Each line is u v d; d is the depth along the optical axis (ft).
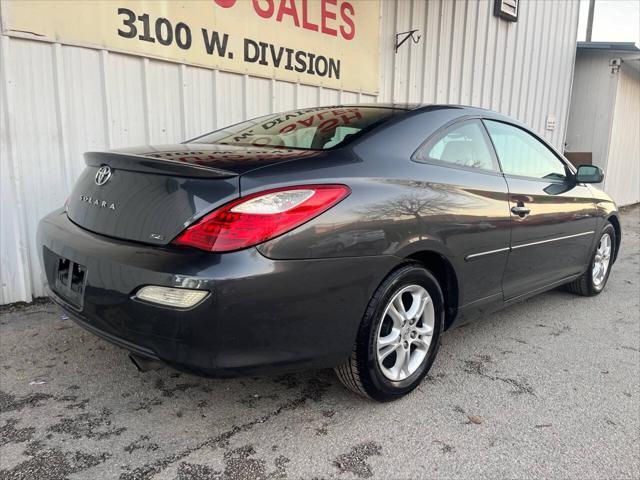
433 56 24.08
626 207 43.06
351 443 7.61
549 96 33.24
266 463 7.09
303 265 6.84
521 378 9.89
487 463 7.26
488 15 26.76
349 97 20.30
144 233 6.92
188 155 7.57
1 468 6.79
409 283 8.47
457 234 9.07
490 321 13.12
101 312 7.04
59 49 12.53
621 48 34.65
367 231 7.51
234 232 6.45
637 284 17.30
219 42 15.66
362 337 7.84
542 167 12.54
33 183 12.67
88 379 9.14
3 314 12.04
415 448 7.54
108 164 7.86
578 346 11.59
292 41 17.67
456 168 9.61
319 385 9.30
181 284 6.30
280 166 7.18
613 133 37.78
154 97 14.61
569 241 12.96
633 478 7.06
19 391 8.67
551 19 31.65
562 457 7.46
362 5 19.84
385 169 8.23
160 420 8.01
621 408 8.89
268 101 17.47
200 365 6.52
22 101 12.21
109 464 6.95
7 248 12.46
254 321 6.58
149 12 13.97
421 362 9.06
